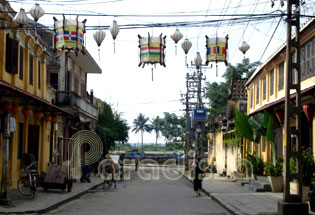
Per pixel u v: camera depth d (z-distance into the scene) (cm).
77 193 1742
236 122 2088
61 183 1738
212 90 4594
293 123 1806
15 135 1834
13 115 1777
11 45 1744
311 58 1641
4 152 1280
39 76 2258
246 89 3022
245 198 1634
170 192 2031
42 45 2248
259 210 1297
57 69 2870
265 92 2380
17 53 1775
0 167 1628
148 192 2009
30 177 1484
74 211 1296
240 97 3172
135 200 1636
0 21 1591
